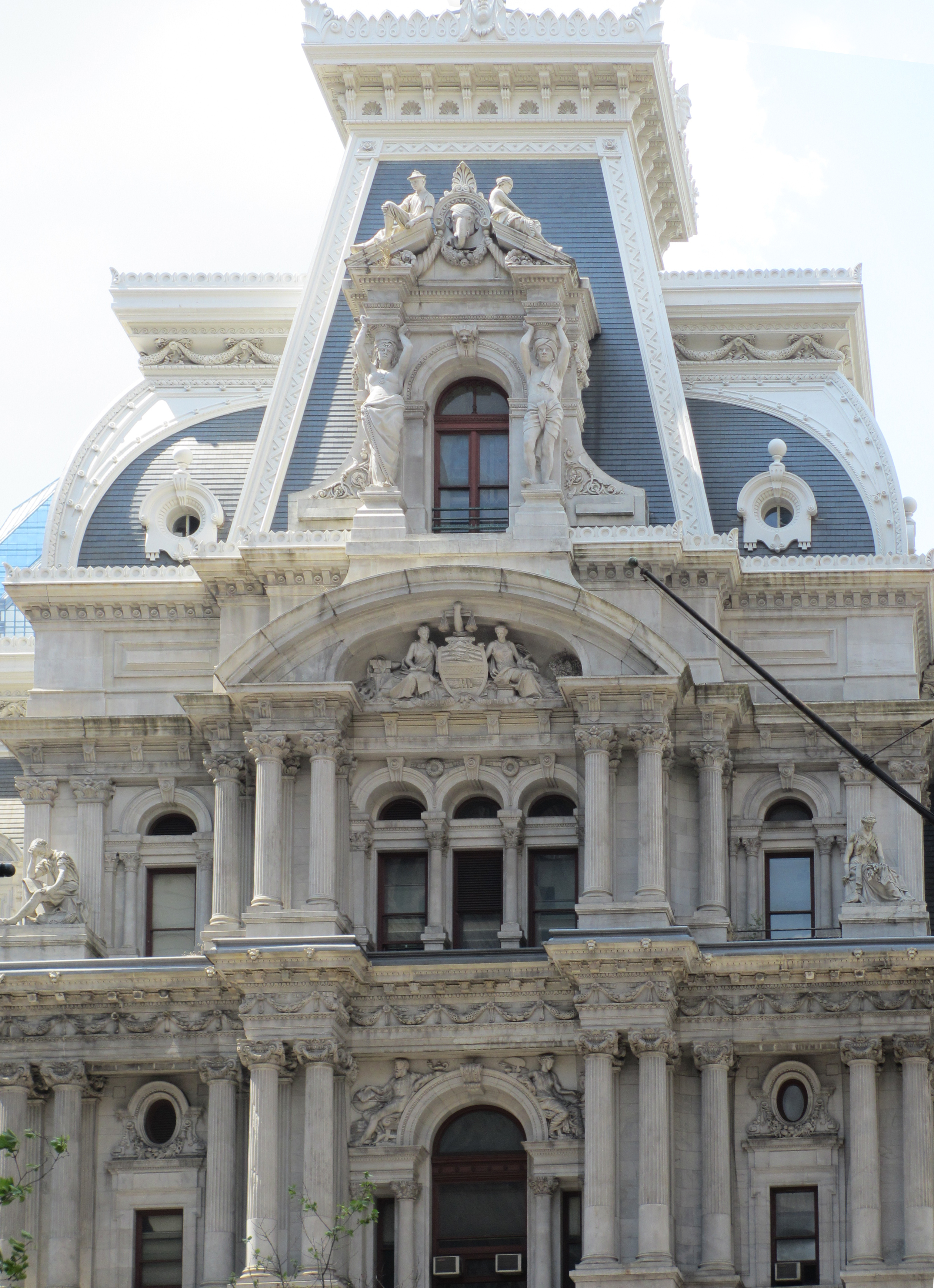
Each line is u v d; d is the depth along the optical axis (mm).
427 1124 104812
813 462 114188
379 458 108438
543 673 107500
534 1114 103625
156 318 119188
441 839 107188
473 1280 103938
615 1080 102625
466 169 111375
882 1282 100438
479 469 110312
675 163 125562
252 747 105562
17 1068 104500
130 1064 105125
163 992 104500
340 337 115562
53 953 105562
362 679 107875
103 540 113562
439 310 110062
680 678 104312
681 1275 100625
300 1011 102188
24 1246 91562
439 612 106750
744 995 103750
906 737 107312
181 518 114438
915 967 102438
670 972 101812
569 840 107688
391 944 107438
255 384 118375
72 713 109562
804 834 108000
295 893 105625
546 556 106625
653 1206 100500
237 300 119250
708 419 116188
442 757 107688
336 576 108188
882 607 109438
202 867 108812
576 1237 103688
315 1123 101812
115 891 108875
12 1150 83188
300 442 113125
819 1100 104062
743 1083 104688
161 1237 105000
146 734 109000
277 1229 101500
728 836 107375
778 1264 102750
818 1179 103375
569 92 119688
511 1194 104688
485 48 118188
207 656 110250
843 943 103125
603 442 112438
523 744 107188
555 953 101625
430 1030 104188
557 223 117875
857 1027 103125
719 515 113125
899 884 105312
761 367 117812
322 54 118875
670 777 107062
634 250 117125
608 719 104875
